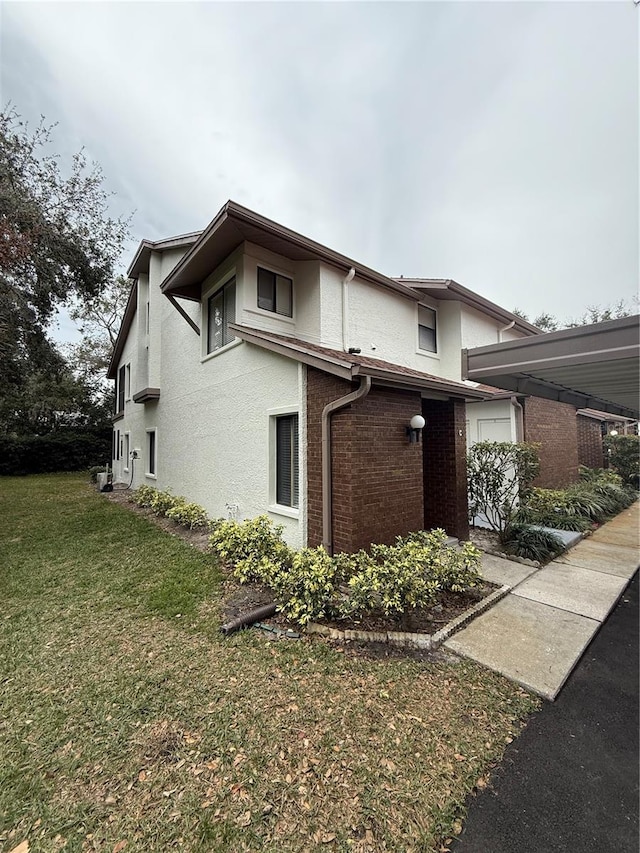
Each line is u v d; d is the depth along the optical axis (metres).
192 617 4.62
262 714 3.03
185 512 9.07
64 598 5.21
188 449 10.89
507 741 2.80
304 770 2.53
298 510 6.55
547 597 5.30
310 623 4.39
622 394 8.00
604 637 4.34
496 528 8.32
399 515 6.27
